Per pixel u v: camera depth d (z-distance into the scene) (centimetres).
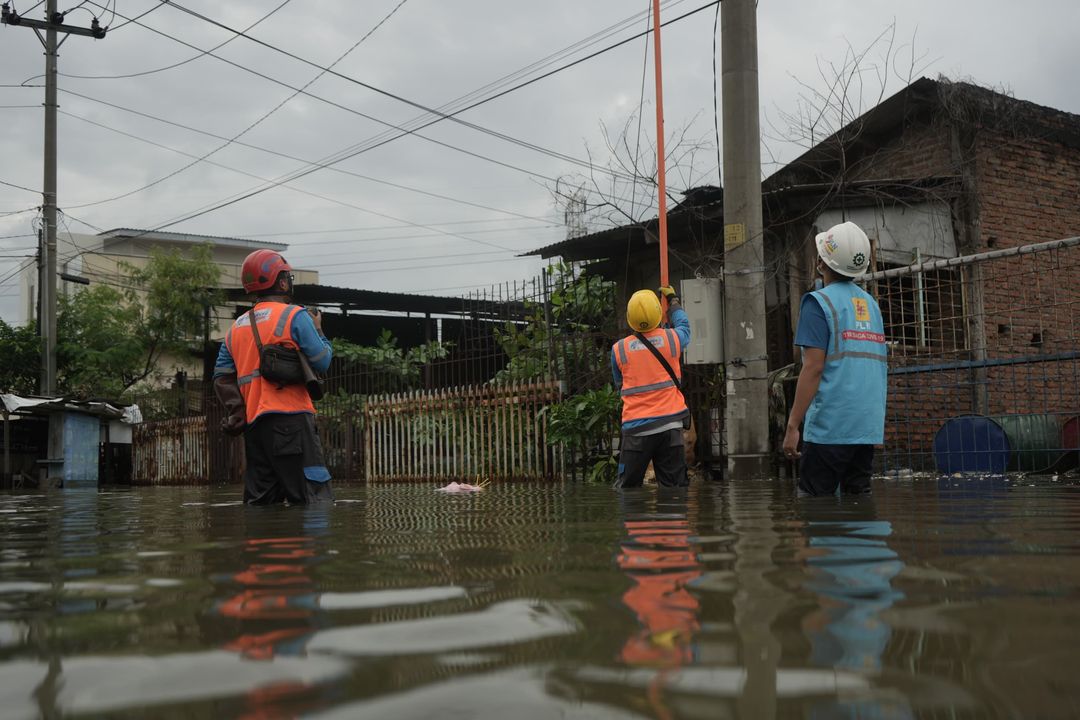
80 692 71
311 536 240
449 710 64
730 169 773
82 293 2647
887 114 1092
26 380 2334
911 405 937
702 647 84
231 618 106
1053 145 1123
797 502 358
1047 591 117
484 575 144
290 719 63
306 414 503
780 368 932
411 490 760
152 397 2469
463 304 1143
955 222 1056
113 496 793
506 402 1024
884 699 65
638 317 605
